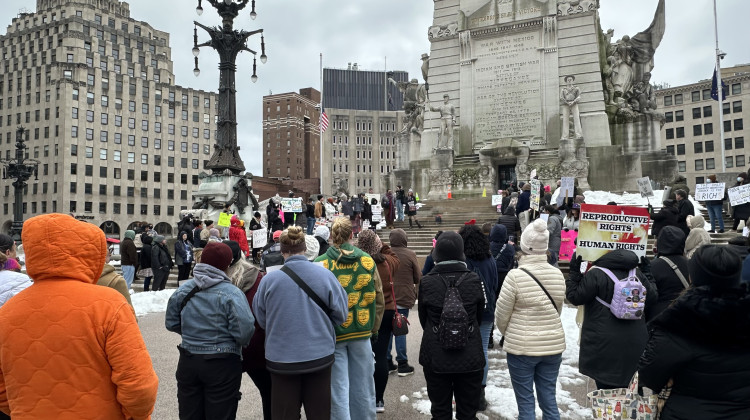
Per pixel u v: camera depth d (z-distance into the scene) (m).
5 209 87.25
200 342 4.06
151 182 93.25
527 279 4.67
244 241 16.84
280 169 137.62
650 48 31.98
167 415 5.55
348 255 4.76
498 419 5.51
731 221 17.95
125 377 2.58
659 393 3.15
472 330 4.50
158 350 8.37
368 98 129.00
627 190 28.67
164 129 95.44
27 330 2.54
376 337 5.07
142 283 17.17
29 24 90.69
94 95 86.75
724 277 2.81
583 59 30.67
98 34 90.12
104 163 87.25
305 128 144.88
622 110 31.06
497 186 32.28
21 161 28.64
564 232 10.06
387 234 20.95
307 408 4.16
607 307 4.48
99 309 2.60
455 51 34.28
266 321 4.20
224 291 4.13
